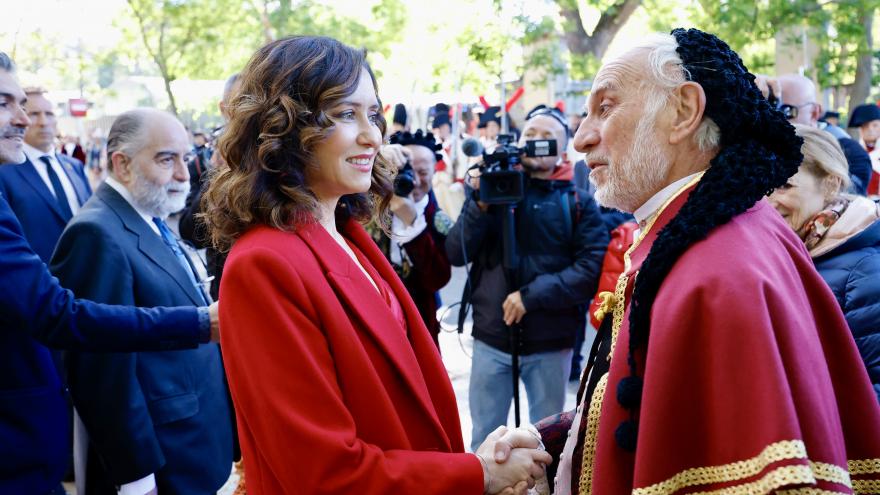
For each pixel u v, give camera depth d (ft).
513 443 5.61
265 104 5.27
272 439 4.76
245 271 4.94
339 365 5.08
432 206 12.42
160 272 8.63
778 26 36.83
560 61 46.96
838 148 7.73
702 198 4.87
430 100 50.31
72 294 7.55
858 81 39.65
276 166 5.29
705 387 4.44
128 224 8.62
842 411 5.20
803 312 4.67
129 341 7.52
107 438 8.08
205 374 9.05
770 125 5.16
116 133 8.94
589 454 5.25
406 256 11.28
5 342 7.68
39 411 7.86
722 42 5.31
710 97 5.10
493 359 11.88
